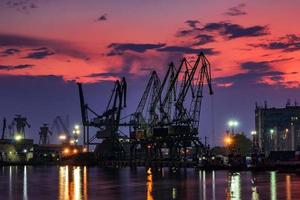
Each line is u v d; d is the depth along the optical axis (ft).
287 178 411.34
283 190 296.92
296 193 278.87
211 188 326.65
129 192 317.01
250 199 253.85
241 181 384.47
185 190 318.04
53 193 316.81
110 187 363.56
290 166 552.82
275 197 260.01
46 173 622.95
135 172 626.23
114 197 286.25
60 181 442.91
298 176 443.32
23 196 300.20
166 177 485.56
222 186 340.59
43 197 291.79
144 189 338.75
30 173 626.23
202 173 551.59
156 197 279.49
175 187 346.13
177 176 499.92
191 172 588.09
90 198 281.95
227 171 586.04
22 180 464.24
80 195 300.20
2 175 572.92
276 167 564.30
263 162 602.03
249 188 316.19
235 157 651.66
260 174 490.90
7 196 302.25
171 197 277.03
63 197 289.74
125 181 433.07
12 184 407.44
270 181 375.45
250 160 652.89
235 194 280.31
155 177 490.90
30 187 372.17
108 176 528.63
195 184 368.07
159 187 351.87
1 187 373.61
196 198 267.18
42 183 416.26
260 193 281.95
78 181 440.86
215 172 566.36
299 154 639.76
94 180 454.81
